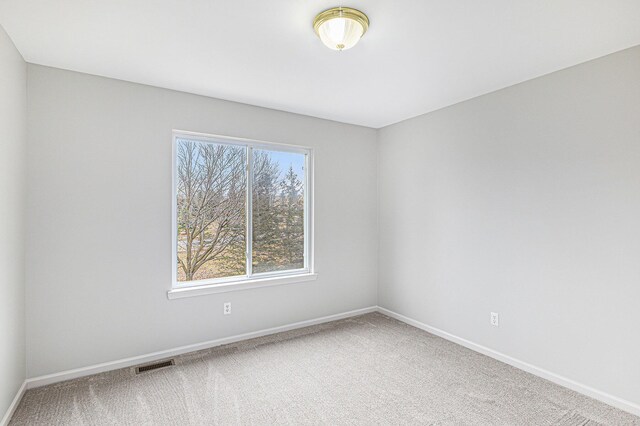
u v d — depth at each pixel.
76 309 2.51
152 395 2.28
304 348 3.08
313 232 3.75
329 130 3.86
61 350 2.45
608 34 1.99
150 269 2.80
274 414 2.08
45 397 2.24
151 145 2.81
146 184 2.79
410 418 2.04
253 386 2.41
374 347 3.12
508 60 2.35
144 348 2.77
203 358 2.86
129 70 2.51
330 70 2.53
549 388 2.40
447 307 3.33
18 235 2.19
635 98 2.11
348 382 2.47
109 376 2.53
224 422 2.00
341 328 3.62
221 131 3.15
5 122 1.97
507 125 2.82
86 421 1.99
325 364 2.76
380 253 4.19
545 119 2.56
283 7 1.73
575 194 2.39
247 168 3.38
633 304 2.12
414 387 2.41
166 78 2.66
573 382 2.38
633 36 2.01
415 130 3.72
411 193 3.77
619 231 2.18
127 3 1.70
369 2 1.69
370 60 2.35
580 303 2.36
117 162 2.67
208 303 3.08
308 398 2.26
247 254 3.38
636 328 2.10
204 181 3.15
